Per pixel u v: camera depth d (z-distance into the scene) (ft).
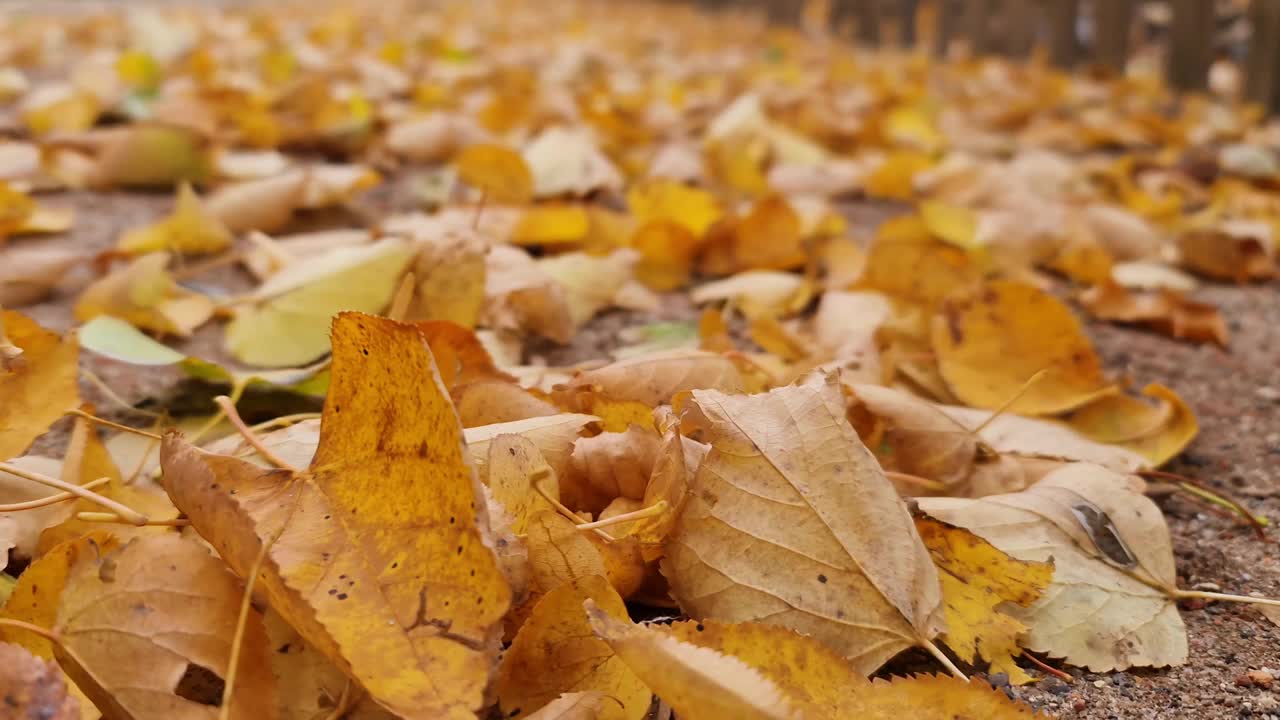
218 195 2.22
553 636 0.88
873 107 3.96
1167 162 3.17
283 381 1.30
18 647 0.76
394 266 1.49
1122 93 4.36
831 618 0.92
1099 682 0.99
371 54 5.01
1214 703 0.97
